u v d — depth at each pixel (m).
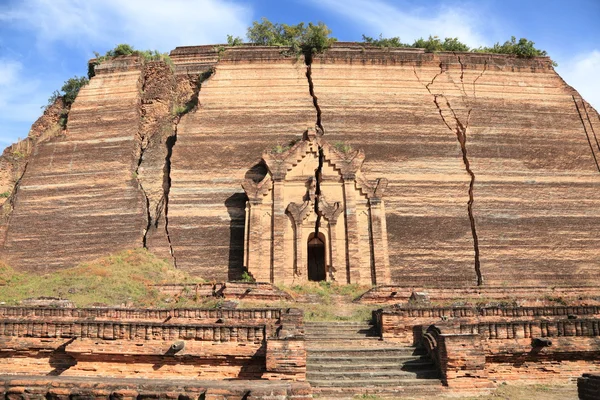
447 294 28.95
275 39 46.69
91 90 42.19
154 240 35.25
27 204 37.16
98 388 8.49
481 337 14.84
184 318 19.31
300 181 34.59
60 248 35.47
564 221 36.56
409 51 43.38
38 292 27.88
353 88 41.28
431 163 38.19
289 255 32.66
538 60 43.94
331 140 38.75
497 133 39.66
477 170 37.88
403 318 19.30
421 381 14.02
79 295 27.06
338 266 32.47
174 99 43.53
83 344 14.98
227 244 35.03
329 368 15.08
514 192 37.34
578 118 41.19
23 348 15.47
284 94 40.94
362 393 13.32
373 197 34.19
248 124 39.53
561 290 30.88
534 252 35.44
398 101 40.81
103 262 32.84
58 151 39.25
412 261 34.75
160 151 39.16
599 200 37.56
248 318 19.17
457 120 40.06
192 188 36.88
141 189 37.28
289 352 13.67
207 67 45.06
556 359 14.95
